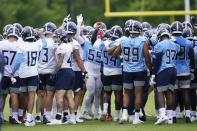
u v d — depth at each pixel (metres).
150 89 40.81
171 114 34.38
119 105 36.22
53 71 34.59
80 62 35.31
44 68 35.44
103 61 36.31
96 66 37.19
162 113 33.94
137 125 33.94
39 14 126.56
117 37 35.81
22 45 34.50
